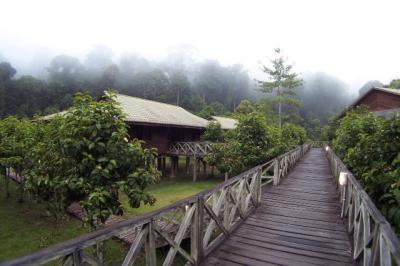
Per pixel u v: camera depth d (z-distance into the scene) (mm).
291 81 30094
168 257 3000
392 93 15617
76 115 4066
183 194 13195
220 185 4301
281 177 10375
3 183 13508
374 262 2549
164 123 14766
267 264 3684
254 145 10531
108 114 4074
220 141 18906
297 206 6602
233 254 3973
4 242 6891
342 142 8586
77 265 1861
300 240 4512
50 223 8148
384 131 4332
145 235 2586
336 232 4883
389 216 3115
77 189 3818
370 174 3857
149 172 4273
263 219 5605
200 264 3639
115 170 3980
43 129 7484
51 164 4184
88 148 3791
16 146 8750
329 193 8023
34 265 1565
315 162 16203
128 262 2377
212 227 4082
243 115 11391
